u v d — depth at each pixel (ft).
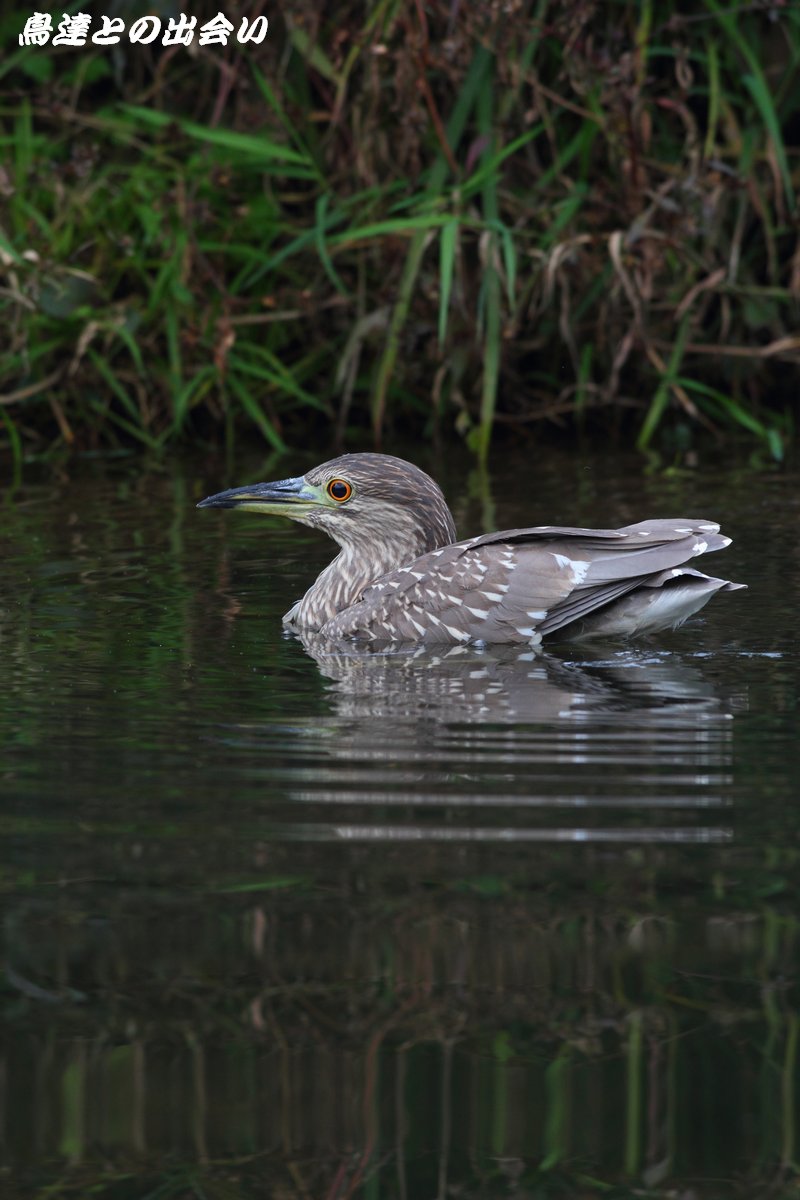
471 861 23.90
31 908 22.59
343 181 63.46
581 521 47.96
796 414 66.74
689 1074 19.19
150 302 62.13
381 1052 19.56
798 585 40.86
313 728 30.19
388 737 29.60
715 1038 19.76
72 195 62.54
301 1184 17.46
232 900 22.82
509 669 34.55
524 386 66.18
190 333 62.34
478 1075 19.20
